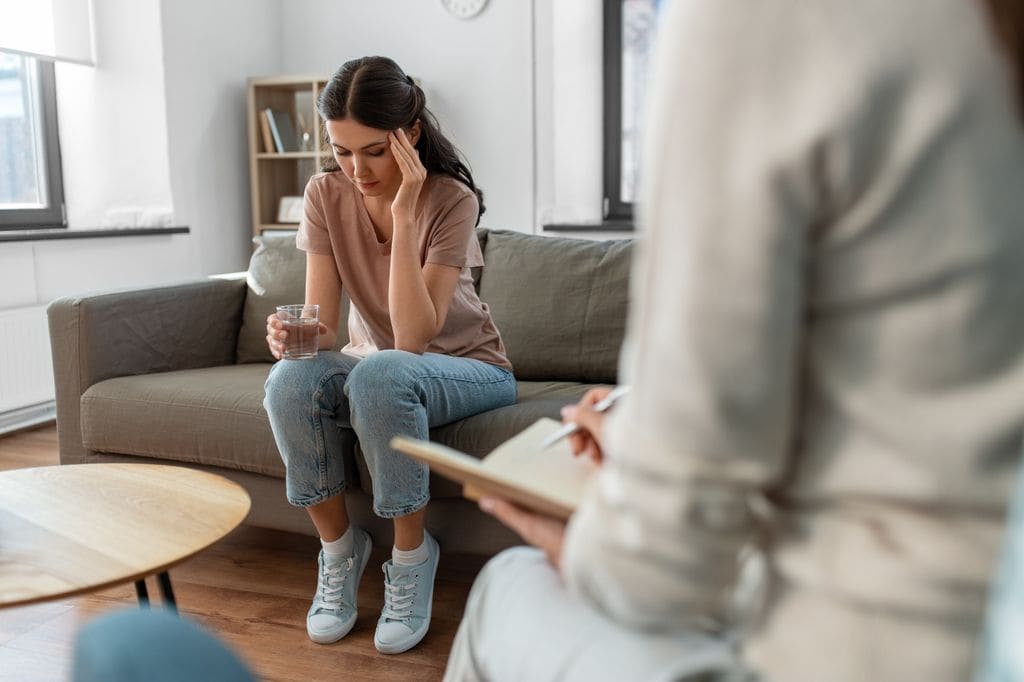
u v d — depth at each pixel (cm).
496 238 270
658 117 51
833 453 51
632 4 470
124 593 224
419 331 201
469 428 207
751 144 48
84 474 164
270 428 220
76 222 460
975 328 47
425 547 199
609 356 246
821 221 48
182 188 465
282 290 283
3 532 136
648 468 50
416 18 508
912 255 47
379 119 196
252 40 511
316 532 223
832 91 46
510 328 255
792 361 49
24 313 388
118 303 252
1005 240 47
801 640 52
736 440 49
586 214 476
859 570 50
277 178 513
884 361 49
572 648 71
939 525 49
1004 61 46
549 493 75
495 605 80
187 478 162
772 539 55
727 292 48
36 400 396
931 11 46
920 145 46
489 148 502
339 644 197
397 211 200
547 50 482
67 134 454
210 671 64
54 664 190
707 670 60
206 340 280
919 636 49
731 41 48
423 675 185
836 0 47
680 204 49
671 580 51
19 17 409
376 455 189
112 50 451
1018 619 40
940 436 48
